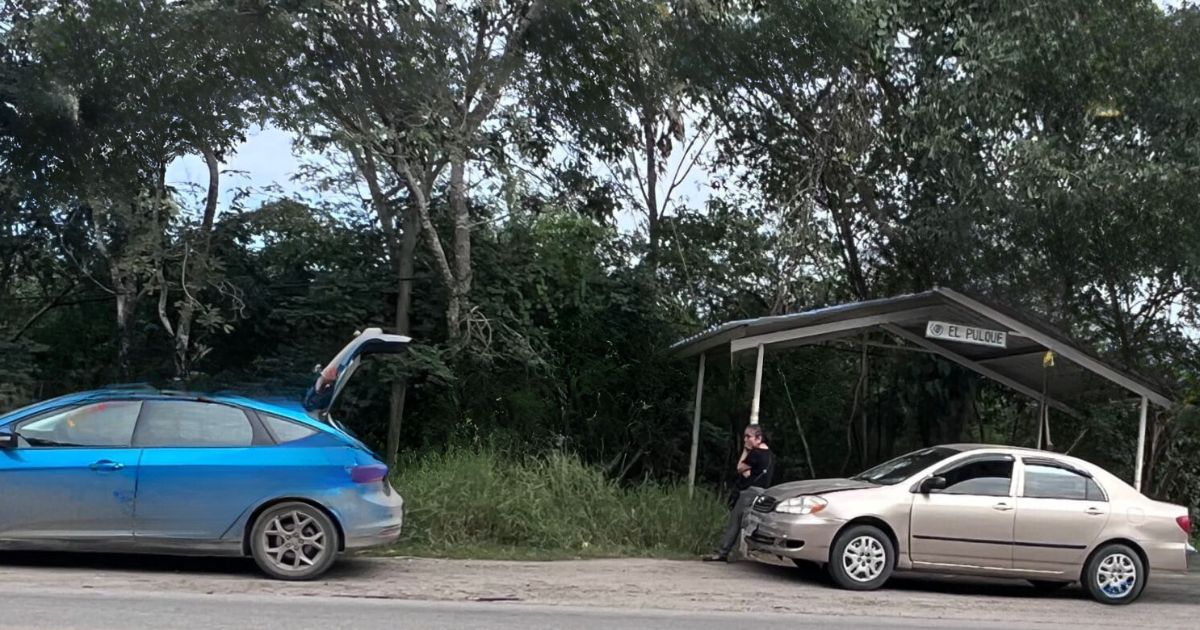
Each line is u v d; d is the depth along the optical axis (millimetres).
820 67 15070
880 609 8695
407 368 13383
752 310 17078
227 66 12141
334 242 14352
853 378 17375
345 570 9227
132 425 8422
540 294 14742
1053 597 10062
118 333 14414
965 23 14523
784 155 16938
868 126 15797
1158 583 11211
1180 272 14453
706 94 16297
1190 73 14148
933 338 13039
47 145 12742
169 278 13422
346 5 12164
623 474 15523
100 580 8148
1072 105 14711
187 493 8281
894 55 15359
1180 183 13312
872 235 16828
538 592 8695
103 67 12375
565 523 11438
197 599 7613
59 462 8164
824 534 9492
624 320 15961
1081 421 15359
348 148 12773
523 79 13953
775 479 16891
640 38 14266
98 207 12984
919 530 9562
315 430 8672
